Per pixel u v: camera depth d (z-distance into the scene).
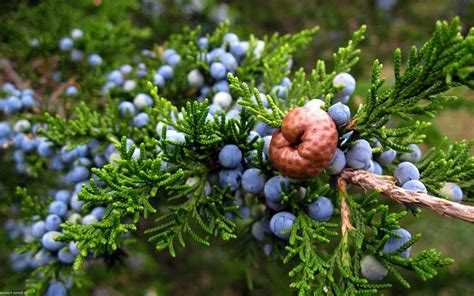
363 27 0.16
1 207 0.22
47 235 0.16
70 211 0.16
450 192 0.13
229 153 0.14
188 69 0.19
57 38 0.22
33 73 0.22
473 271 0.32
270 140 0.13
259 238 0.16
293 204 0.13
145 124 0.17
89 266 0.26
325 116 0.12
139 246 0.29
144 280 0.37
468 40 0.11
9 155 0.21
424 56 0.12
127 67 0.21
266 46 0.18
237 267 0.36
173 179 0.12
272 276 0.23
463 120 0.50
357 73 0.36
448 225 0.38
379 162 0.14
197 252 0.38
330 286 0.13
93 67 0.22
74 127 0.16
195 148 0.14
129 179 0.12
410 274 0.34
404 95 0.12
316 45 0.39
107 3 0.24
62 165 0.18
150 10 0.33
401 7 0.39
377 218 0.27
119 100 0.20
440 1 0.39
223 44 0.18
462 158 0.14
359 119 0.13
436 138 0.26
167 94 0.19
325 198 0.13
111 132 0.16
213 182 0.14
